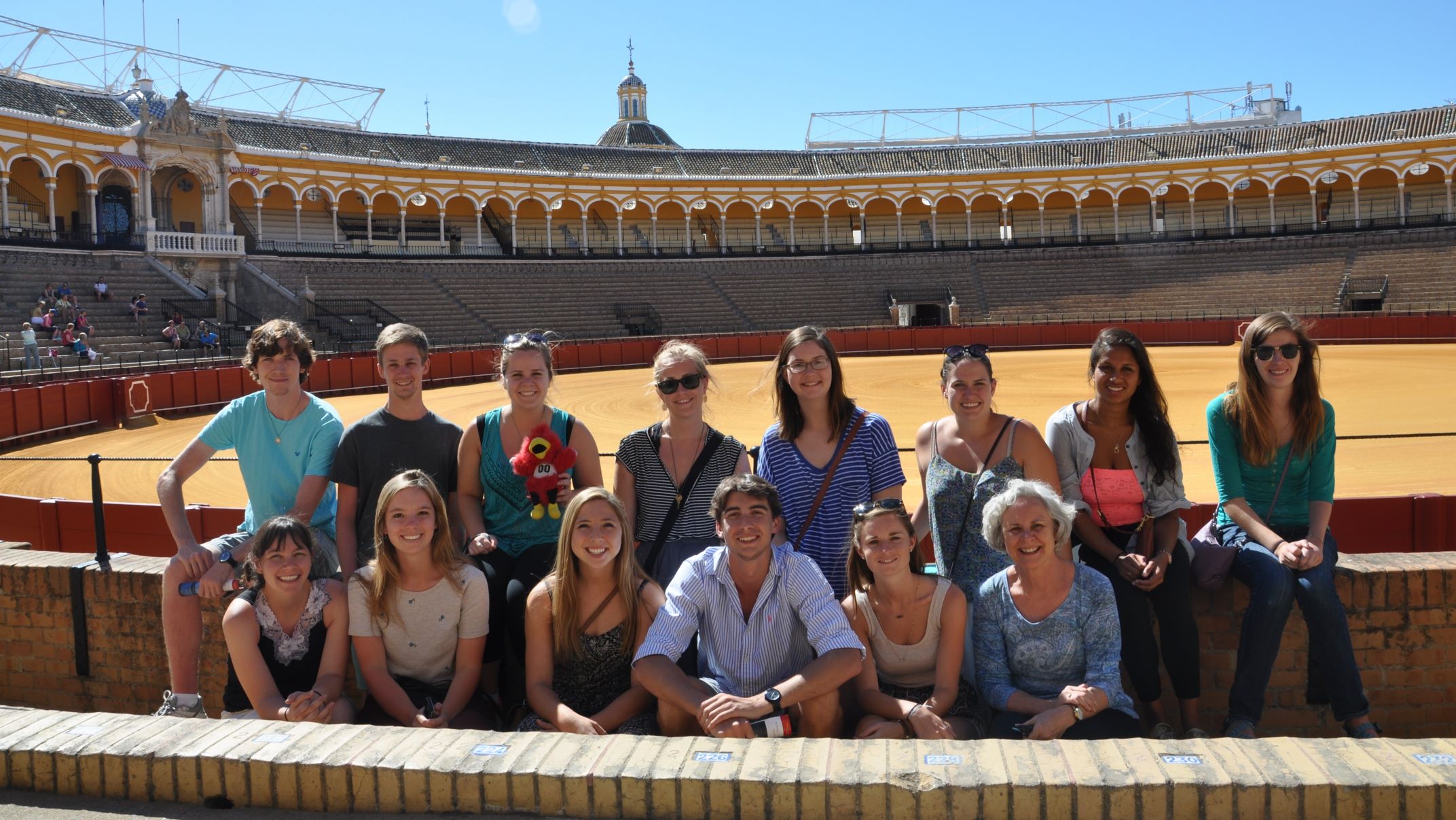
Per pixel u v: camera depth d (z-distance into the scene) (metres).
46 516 9.86
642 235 56.09
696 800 3.21
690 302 47.84
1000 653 4.72
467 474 5.45
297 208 45.00
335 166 45.94
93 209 37.03
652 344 37.75
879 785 3.13
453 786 3.31
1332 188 52.28
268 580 4.65
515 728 4.96
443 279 44.56
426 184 48.78
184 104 39.28
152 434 20.27
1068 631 4.61
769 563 4.63
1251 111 60.88
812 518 5.22
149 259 36.34
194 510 9.52
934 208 54.97
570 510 4.56
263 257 40.25
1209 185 53.78
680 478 5.37
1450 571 5.11
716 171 55.47
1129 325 39.75
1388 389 21.80
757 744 3.40
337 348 35.22
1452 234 45.38
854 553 4.68
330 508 5.73
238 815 3.36
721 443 5.39
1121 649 4.87
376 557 4.80
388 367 5.35
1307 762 3.15
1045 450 5.07
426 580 4.76
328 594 4.85
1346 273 44.62
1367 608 5.15
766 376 5.64
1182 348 37.41
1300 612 5.29
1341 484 12.23
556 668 4.77
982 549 5.07
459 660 4.83
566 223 54.94
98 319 31.08
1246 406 5.06
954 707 4.64
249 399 5.54
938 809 3.11
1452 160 47.50
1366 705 4.73
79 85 42.78
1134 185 53.28
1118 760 3.21
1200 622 5.31
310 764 3.37
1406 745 3.25
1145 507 5.09
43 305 29.11
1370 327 35.91
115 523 9.70
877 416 5.36
